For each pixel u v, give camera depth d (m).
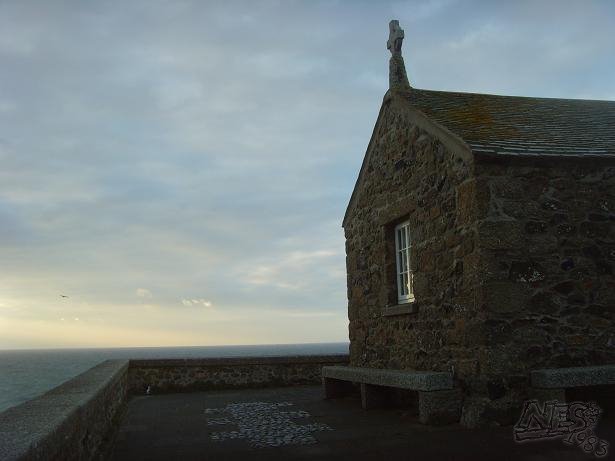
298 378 12.64
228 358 12.38
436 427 6.53
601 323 6.84
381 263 9.45
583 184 7.03
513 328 6.55
